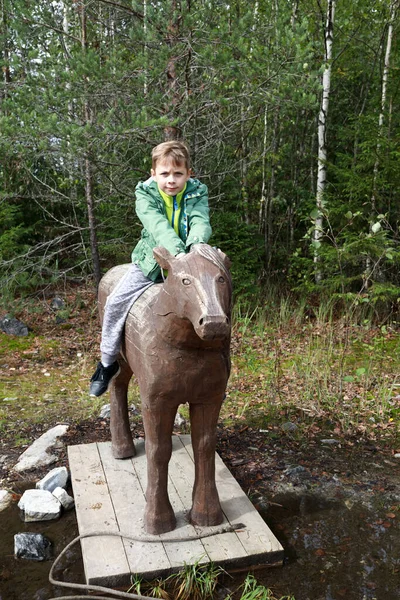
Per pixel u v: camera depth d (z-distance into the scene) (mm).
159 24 5508
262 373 5387
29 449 3812
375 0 9938
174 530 2717
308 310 7734
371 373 5203
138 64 5812
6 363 5711
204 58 5512
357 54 10586
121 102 5836
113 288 3004
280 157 9172
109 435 4066
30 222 8883
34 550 2754
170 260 2188
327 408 4613
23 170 7359
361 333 6473
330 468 3672
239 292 7426
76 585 2438
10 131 5453
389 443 4047
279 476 3559
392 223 7992
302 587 2506
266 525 2799
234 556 2547
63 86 6012
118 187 6621
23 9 6191
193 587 2434
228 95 6129
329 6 7898
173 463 3430
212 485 2744
